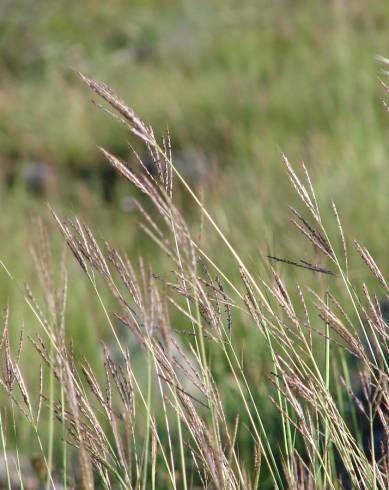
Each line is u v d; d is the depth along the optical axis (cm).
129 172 383
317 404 429
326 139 1652
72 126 2084
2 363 442
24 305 1084
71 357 421
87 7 2925
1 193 1694
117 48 2758
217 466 376
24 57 2722
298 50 2219
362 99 1772
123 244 1385
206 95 2077
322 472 486
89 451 420
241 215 1253
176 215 378
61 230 402
